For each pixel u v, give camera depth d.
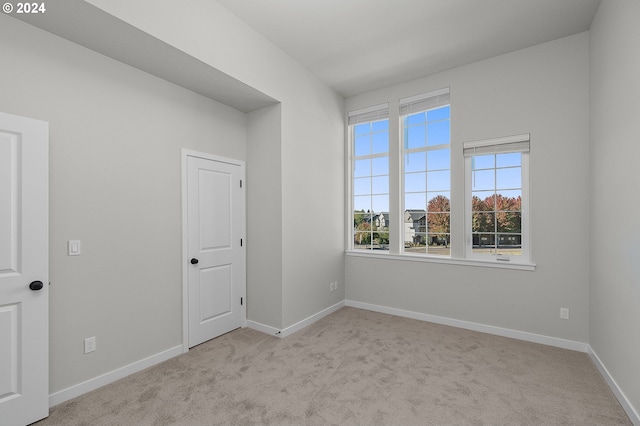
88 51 2.12
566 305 2.76
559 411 1.87
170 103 2.64
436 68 3.39
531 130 2.92
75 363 2.04
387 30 2.72
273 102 3.08
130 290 2.35
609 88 2.14
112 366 2.23
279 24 2.66
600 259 2.35
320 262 3.68
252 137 3.33
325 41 2.91
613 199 2.07
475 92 3.23
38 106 1.89
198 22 2.25
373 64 3.32
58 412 1.87
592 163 2.56
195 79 2.58
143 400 1.99
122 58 2.25
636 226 1.73
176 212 2.69
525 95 2.96
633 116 1.75
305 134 3.43
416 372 2.33
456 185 3.34
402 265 3.70
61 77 1.99
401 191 3.79
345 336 3.07
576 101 2.72
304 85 3.41
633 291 1.78
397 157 3.76
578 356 2.59
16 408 1.72
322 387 2.13
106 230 2.21
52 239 1.95
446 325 3.37
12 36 1.80
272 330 3.14
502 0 2.32
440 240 3.54
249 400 1.99
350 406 1.92
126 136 2.33
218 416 1.83
